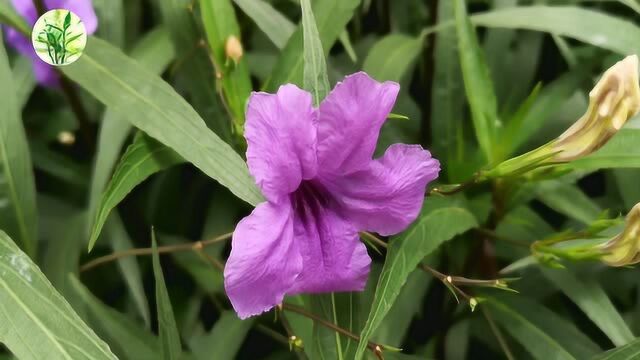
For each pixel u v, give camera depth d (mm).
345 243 138
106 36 186
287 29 178
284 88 121
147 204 193
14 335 127
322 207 139
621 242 144
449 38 187
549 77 220
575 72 192
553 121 199
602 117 135
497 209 173
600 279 193
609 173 198
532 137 198
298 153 126
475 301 152
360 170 133
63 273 170
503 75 206
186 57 172
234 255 118
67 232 179
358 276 140
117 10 187
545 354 172
